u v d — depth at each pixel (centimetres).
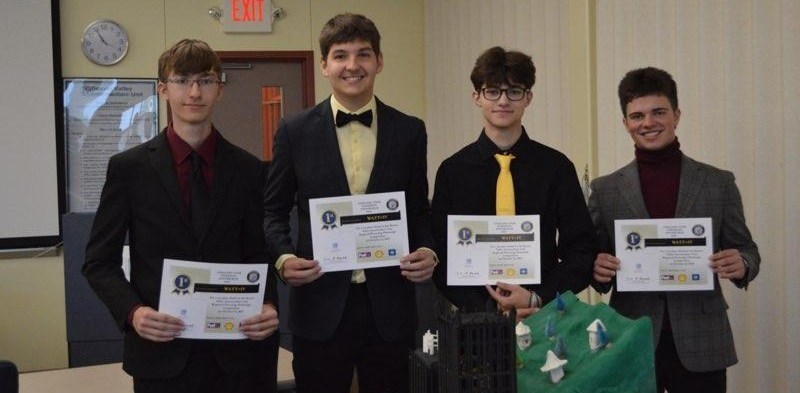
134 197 204
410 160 230
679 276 225
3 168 562
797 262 290
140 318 193
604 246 244
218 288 198
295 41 634
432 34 634
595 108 413
